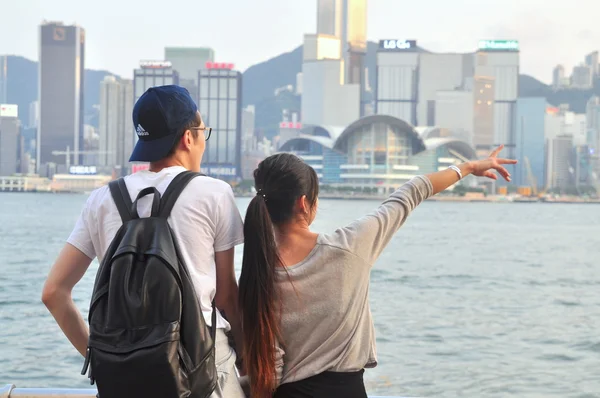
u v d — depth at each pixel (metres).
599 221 164.38
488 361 19.12
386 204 2.83
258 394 2.69
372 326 2.79
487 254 70.38
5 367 17.00
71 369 16.86
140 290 2.30
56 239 81.25
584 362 19.23
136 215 2.57
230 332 2.85
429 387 16.17
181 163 2.78
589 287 43.94
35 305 30.08
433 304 33.97
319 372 2.67
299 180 2.74
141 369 2.24
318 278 2.68
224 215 2.64
